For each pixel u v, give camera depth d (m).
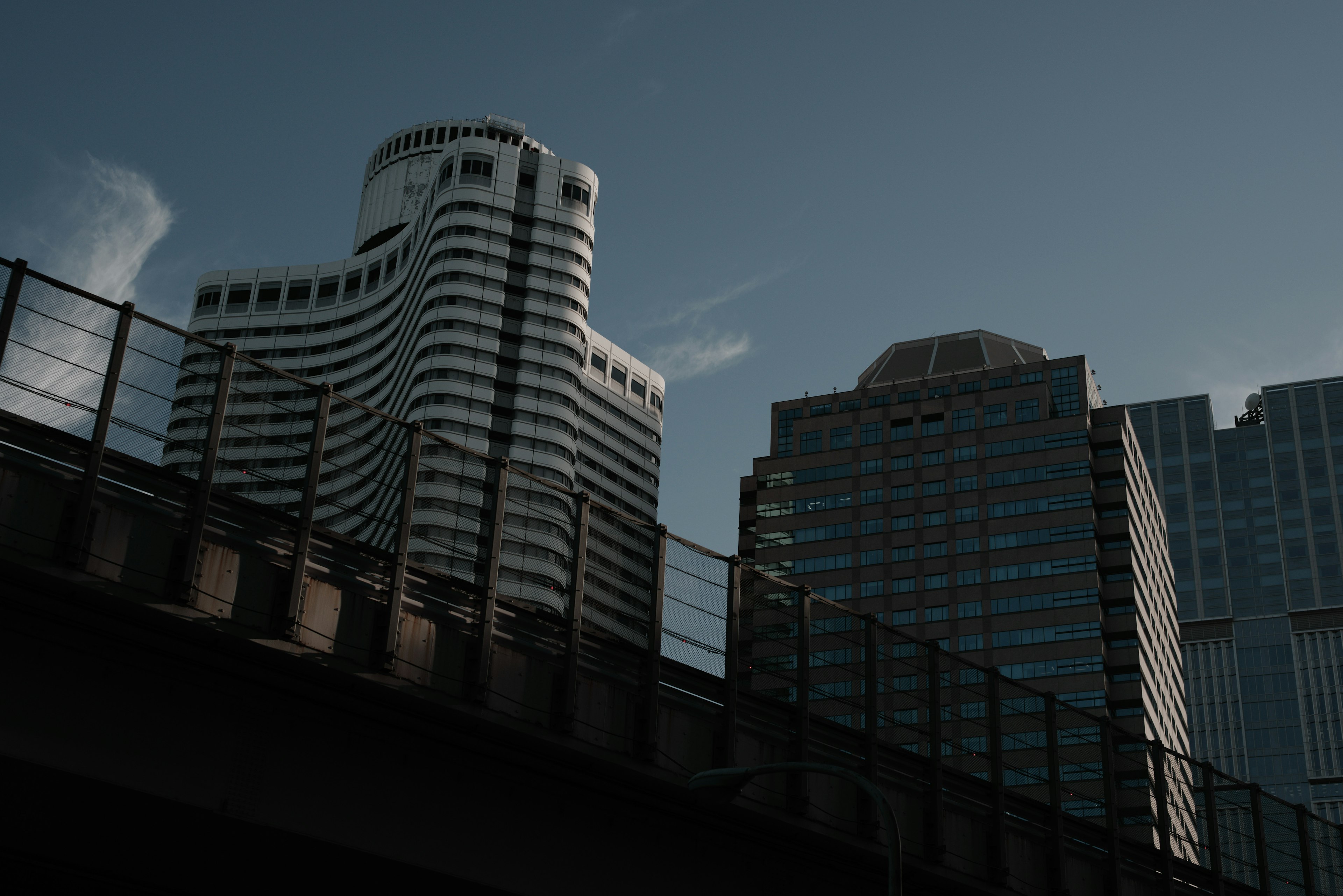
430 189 189.00
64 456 22.67
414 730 26.30
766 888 32.56
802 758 31.34
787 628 32.59
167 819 24.17
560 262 178.12
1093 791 39.19
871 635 34.28
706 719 30.22
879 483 175.12
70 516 22.34
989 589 162.75
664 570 30.38
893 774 33.81
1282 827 45.16
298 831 24.56
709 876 31.42
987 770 37.50
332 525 26.14
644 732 28.64
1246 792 44.97
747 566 32.38
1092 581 159.12
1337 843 46.94
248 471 24.94
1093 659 155.00
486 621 26.73
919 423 177.12
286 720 25.06
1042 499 165.75
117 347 23.72
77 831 25.11
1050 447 168.50
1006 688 155.75
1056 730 38.62
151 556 23.08
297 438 25.52
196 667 23.88
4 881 27.33
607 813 29.62
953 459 172.88
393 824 25.88
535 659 27.61
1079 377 172.50
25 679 22.08
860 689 33.53
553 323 174.62
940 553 167.50
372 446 26.41
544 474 167.12
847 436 180.00
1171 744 169.25
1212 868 42.25
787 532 176.38
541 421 169.50
